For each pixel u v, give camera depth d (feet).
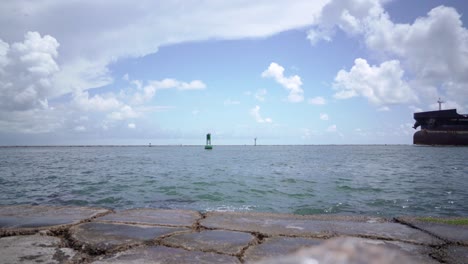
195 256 11.95
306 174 89.71
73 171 103.65
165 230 15.78
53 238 14.32
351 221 18.16
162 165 135.13
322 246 5.59
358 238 14.49
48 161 174.50
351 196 48.96
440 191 55.26
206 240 14.08
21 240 13.88
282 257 5.45
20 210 21.06
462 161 166.71
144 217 18.99
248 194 50.96
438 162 157.89
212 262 11.33
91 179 76.89
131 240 13.91
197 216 19.53
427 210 38.29
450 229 16.24
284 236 14.84
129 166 129.39
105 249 12.67
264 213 20.47
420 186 62.39
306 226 16.84
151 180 73.56
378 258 5.09
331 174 90.12
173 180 73.26
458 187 61.05
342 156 242.58
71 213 20.02
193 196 49.16
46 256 11.81
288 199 46.03
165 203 43.21
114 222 17.46
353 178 78.33
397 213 36.35
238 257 11.90
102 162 162.40
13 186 64.23
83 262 11.19
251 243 13.67
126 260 11.43
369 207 39.96
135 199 46.88
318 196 48.88
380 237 14.74
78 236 14.42
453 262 11.38
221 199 46.29
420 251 12.63
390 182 69.31
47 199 47.93
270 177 80.28
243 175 86.43
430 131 432.66
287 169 110.01
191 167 121.80
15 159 201.46
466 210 38.45
